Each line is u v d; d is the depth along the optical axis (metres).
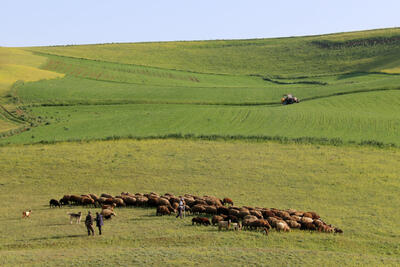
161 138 70.50
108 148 64.62
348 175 51.09
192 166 55.38
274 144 66.56
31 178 51.03
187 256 25.39
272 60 187.25
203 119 84.06
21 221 34.12
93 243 28.36
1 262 24.17
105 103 101.75
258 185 47.78
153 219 34.84
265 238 29.81
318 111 88.00
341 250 28.16
